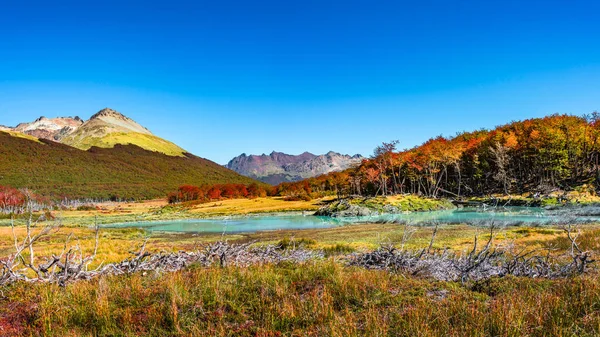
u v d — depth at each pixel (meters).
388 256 14.93
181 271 13.47
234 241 40.88
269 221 71.38
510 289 9.80
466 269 12.73
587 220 41.81
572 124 84.50
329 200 116.06
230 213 96.69
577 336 6.67
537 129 89.88
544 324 7.18
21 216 86.94
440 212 69.69
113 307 9.53
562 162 78.69
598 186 67.25
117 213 115.69
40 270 12.83
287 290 10.40
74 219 92.62
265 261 15.94
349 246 27.69
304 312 8.73
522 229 33.34
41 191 196.12
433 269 13.24
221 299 9.78
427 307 8.38
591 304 7.90
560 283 10.09
